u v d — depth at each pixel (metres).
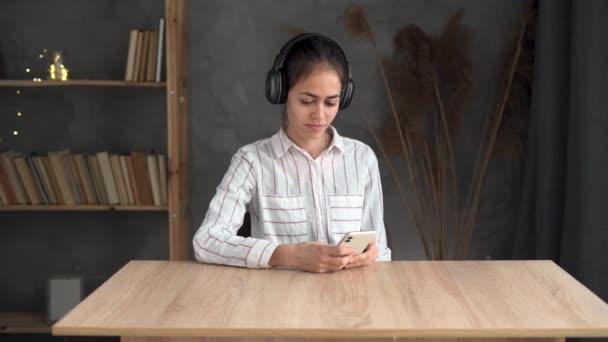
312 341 1.80
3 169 3.90
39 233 4.28
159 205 3.91
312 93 2.27
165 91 4.18
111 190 3.92
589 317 1.69
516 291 1.90
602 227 3.23
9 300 4.31
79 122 4.18
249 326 1.63
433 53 4.03
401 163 4.18
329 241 2.49
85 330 1.64
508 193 4.16
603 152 3.22
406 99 4.02
